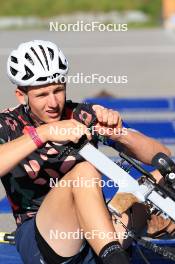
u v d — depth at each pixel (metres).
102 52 47.84
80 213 8.17
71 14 97.06
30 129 8.35
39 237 8.57
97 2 98.88
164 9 85.31
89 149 8.26
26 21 90.06
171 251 8.89
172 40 59.84
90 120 9.06
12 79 8.79
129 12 96.94
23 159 8.51
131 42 57.28
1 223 13.27
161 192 8.16
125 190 8.20
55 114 8.69
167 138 21.30
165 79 34.06
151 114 25.08
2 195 15.05
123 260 7.96
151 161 8.56
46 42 8.73
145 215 9.29
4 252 11.50
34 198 8.99
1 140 8.77
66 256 8.56
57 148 8.83
